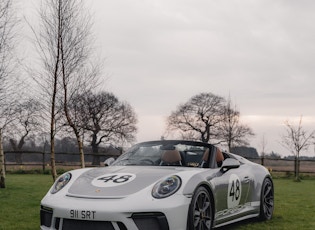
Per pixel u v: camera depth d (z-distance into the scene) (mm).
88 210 4227
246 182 6156
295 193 12359
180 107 69188
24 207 7953
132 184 4551
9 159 50969
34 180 15734
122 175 4836
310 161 24969
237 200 5855
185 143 5848
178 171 4957
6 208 7809
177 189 4496
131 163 5613
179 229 4371
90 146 57906
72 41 12414
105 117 59031
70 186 4770
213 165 5496
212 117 66562
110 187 4531
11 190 11227
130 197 4309
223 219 5434
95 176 4926
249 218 6988
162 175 4762
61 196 4594
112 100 59969
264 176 6730
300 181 20312
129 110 62750
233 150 56188
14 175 20078
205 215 4926
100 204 4246
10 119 12742
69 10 12336
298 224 6434
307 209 8266
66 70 12461
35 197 9609
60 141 53469
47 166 24875
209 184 4984
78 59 12531
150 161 5562
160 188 4461
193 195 4594
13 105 12656
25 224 6164
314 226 6258
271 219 6945
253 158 25766
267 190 6840
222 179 5387
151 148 5891
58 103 12758
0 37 11664
